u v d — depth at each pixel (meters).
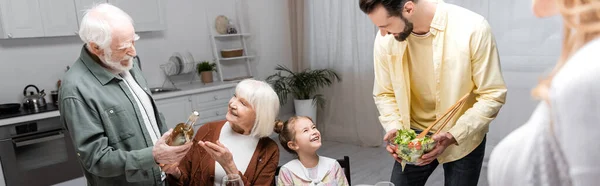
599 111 0.52
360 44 4.15
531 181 0.61
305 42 4.78
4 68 3.39
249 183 1.55
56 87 3.67
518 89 3.23
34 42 3.52
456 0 3.43
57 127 3.17
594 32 0.55
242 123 1.62
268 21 4.92
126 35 1.49
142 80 1.84
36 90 3.56
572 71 0.55
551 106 0.58
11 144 2.95
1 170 2.93
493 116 1.59
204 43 4.54
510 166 0.64
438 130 1.59
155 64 4.17
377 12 1.50
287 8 5.07
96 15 1.47
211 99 4.08
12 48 3.42
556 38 2.95
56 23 3.31
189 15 4.39
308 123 1.61
